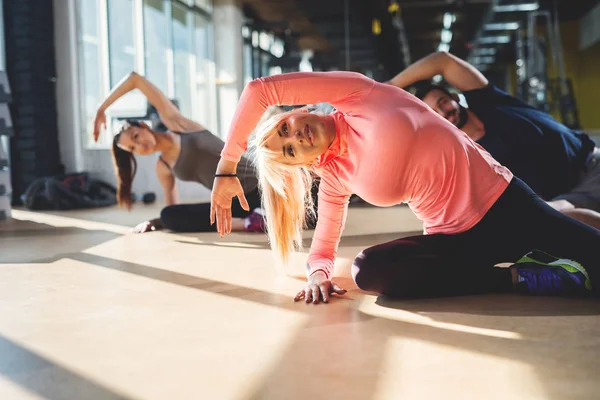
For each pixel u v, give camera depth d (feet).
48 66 24.77
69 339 5.41
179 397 4.05
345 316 6.03
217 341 5.26
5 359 4.90
